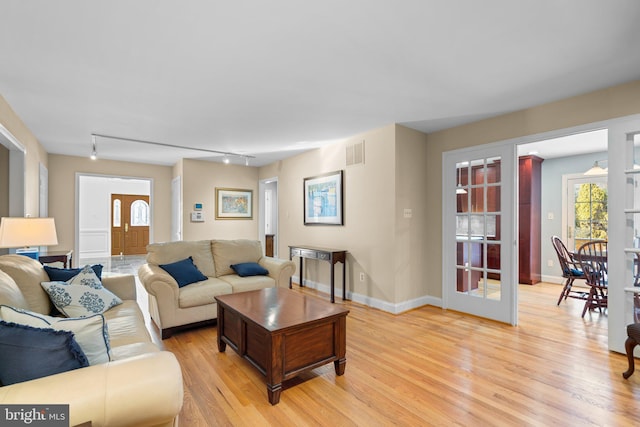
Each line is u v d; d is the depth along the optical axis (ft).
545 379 7.38
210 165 20.26
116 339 6.34
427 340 9.75
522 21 5.88
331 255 13.74
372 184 13.29
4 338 3.60
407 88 8.95
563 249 14.61
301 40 6.49
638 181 8.88
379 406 6.39
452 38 6.44
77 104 10.02
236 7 5.41
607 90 8.97
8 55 7.00
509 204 11.18
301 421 5.92
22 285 6.61
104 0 5.19
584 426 5.74
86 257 30.83
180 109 10.55
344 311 7.74
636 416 6.00
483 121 11.86
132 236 33.14
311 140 14.78
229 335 8.60
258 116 11.33
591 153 16.81
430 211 13.65
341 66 7.63
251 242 14.01
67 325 4.11
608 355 8.64
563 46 6.76
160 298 9.83
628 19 5.80
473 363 8.21
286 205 18.93
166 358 4.17
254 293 9.55
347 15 5.67
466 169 12.52
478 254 12.19
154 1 5.23
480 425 5.78
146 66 7.57
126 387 3.65
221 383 7.28
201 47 6.73
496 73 8.04
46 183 17.03
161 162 20.76
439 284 13.32
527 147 15.65
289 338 6.76
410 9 5.50
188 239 19.31
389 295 12.57
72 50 6.81
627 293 8.64
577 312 12.61
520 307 13.30
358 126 12.64
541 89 9.07
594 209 16.66
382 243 12.88
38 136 13.85
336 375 7.63
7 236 9.70
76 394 3.45
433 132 13.55
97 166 19.29
